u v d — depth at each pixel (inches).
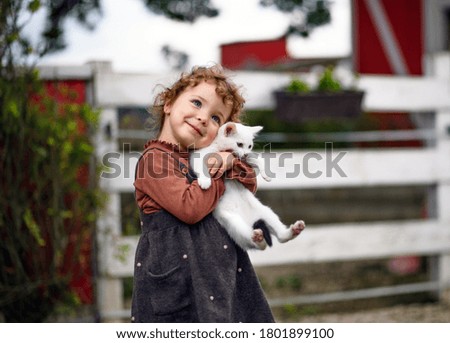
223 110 87.9
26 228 137.6
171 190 82.6
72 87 151.0
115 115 151.3
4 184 134.2
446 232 186.2
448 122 186.9
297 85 168.7
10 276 137.1
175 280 82.6
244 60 288.8
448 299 186.1
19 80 133.3
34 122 135.9
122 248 148.7
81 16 208.5
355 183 177.5
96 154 145.7
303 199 322.3
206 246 84.0
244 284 88.4
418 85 184.5
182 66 236.5
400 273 218.1
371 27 265.7
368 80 179.6
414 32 246.5
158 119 93.2
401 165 182.2
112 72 151.1
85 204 144.0
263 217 88.0
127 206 173.2
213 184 83.6
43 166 137.8
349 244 177.5
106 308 151.1
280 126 281.1
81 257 145.5
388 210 322.0
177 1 225.8
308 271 223.9
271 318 89.2
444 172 186.2
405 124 261.3
